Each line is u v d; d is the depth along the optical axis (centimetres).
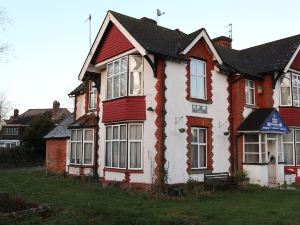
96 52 2078
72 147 2412
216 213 1177
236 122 2056
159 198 1493
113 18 1914
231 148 2025
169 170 1700
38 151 4447
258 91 2222
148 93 1766
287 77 2281
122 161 1845
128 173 1783
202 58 1942
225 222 1046
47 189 1758
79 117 2522
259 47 2602
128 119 1786
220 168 1952
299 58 2355
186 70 1845
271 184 2041
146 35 1853
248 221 1060
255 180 1969
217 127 1967
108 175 1933
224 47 2633
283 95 2278
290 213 1184
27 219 988
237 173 1945
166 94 1733
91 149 2197
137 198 1483
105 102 1972
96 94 2347
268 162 2117
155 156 1705
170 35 2073
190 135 1827
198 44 1927
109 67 1994
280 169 2100
